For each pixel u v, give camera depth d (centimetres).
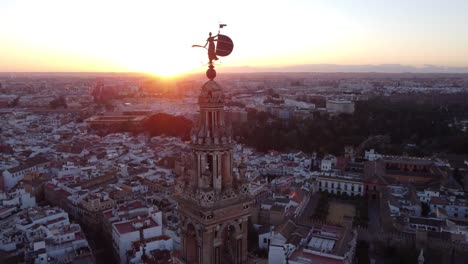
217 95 4769
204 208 4559
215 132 4738
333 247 12081
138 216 15312
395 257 13938
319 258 11262
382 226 15800
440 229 14912
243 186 4916
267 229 15150
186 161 5216
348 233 13462
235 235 4950
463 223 16000
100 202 17050
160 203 18125
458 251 13325
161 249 13412
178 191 5062
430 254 13625
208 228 4631
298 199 18125
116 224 14550
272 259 12888
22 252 12988
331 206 19850
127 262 13138
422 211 18400
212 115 4800
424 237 13900
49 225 14675
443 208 17912
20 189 19262
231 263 5072
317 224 14988
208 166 4859
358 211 18525
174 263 5478
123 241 13550
